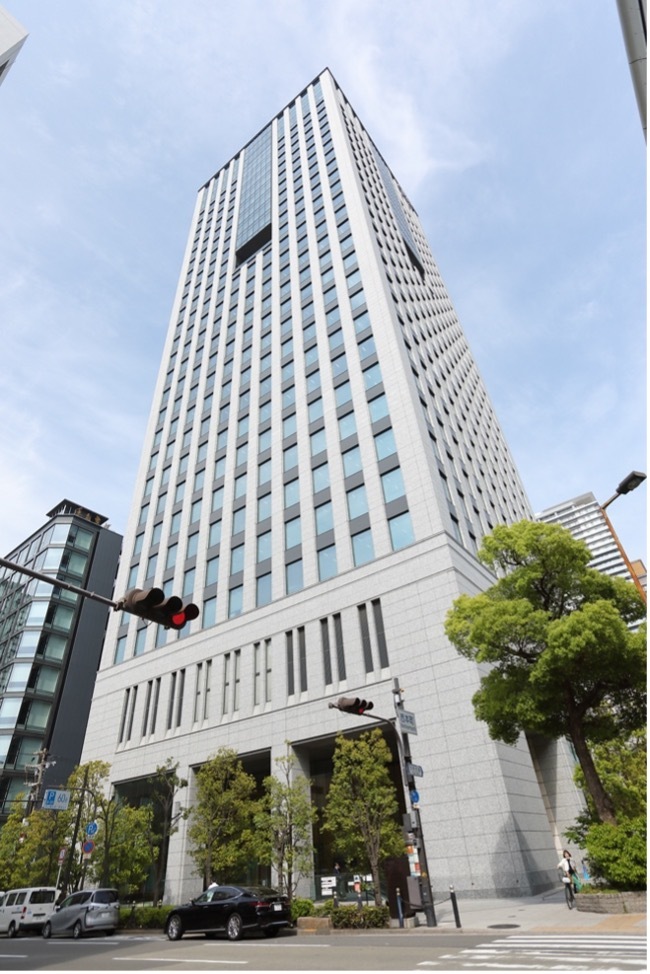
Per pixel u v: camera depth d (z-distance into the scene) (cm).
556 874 2198
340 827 1872
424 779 2159
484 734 2088
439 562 2483
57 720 5134
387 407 3080
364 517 2870
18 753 4806
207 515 3812
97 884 2647
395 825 1786
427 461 2762
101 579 6134
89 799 2784
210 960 1106
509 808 1967
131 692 3556
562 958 843
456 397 4291
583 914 1339
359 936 1397
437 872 2009
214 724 2942
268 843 2047
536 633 1570
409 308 4144
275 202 5516
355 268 3909
